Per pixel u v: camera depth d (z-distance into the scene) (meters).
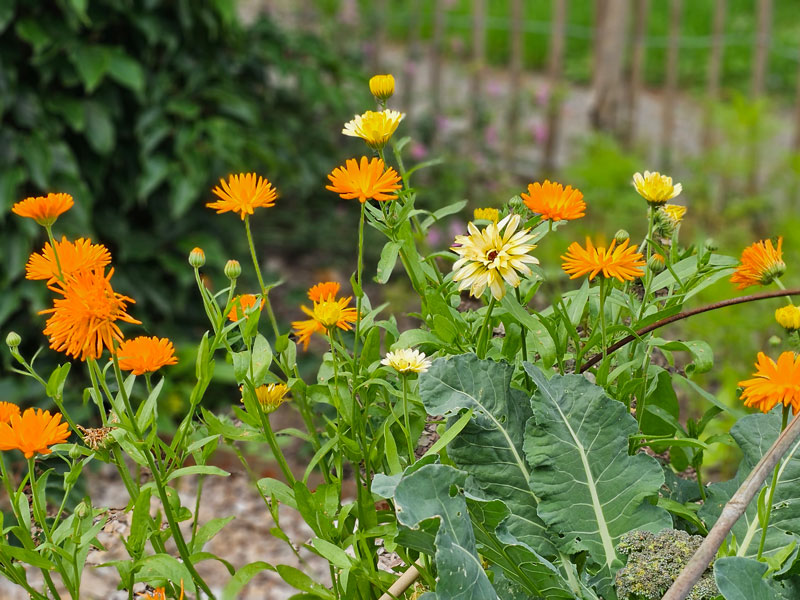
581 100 6.69
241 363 1.29
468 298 1.72
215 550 2.29
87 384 2.97
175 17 3.51
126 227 3.49
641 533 1.29
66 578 1.29
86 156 3.43
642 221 3.78
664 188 1.35
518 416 1.35
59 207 1.25
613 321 1.45
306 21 5.70
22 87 3.29
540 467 1.32
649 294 1.37
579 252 1.28
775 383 1.17
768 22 4.82
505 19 7.68
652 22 8.05
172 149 3.53
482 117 5.25
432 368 1.33
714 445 2.36
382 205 1.35
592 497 1.32
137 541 1.27
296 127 4.32
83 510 1.29
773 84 7.15
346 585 1.31
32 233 3.13
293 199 4.66
